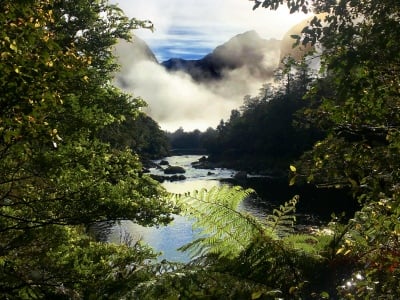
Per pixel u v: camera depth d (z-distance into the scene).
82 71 4.87
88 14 9.94
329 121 2.50
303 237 3.01
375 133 2.36
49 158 5.85
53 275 6.43
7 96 3.72
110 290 2.43
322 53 2.25
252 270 2.60
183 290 2.31
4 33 3.53
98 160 6.64
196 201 2.88
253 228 2.89
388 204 2.22
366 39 2.05
